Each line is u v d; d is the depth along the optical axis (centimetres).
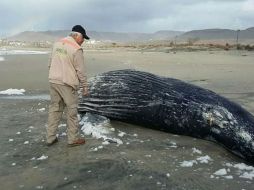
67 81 385
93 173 328
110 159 355
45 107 611
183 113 450
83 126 459
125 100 486
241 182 318
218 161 373
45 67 1359
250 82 916
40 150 389
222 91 777
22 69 1280
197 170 342
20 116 541
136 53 2691
